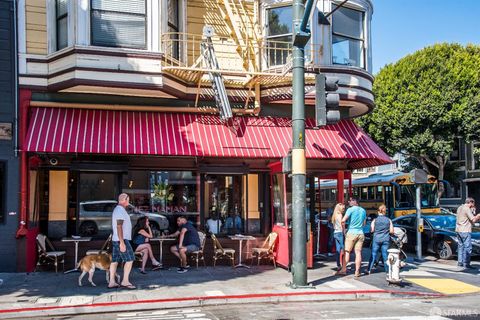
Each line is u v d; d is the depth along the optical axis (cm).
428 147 3142
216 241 1337
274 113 1462
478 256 1631
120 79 1244
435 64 3081
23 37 1284
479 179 3444
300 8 1088
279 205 1403
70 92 1298
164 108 1365
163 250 1366
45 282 1133
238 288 1069
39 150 1188
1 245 1249
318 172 1639
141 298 964
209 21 1461
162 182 1423
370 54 1563
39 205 1355
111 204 1378
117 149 1236
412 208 2428
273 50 1483
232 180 1475
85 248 1312
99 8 1259
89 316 877
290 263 1284
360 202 2806
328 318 827
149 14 1285
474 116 2984
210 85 1404
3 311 875
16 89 1274
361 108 1562
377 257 1370
